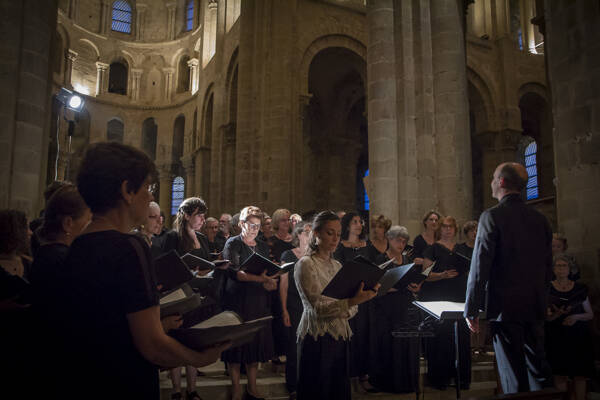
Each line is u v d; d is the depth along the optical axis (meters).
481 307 4.01
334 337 3.79
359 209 27.97
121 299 1.69
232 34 23.97
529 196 26.72
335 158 24.77
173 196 35.00
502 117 23.45
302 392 3.79
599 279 5.90
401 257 5.88
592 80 6.12
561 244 5.93
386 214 9.12
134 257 1.73
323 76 23.08
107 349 1.67
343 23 19.81
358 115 25.53
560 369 5.43
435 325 5.61
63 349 1.66
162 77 35.84
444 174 9.16
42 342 1.69
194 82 33.66
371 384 5.59
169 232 5.57
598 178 5.99
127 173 1.87
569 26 6.45
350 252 5.92
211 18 30.84
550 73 6.73
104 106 34.03
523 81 24.09
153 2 36.84
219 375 6.20
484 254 3.89
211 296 4.81
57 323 1.68
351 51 20.16
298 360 3.89
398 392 5.44
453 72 9.42
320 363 3.76
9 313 1.98
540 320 3.86
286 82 17.67
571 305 5.37
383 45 9.66
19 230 3.41
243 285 5.29
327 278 3.92
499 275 3.90
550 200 12.60
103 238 1.75
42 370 1.67
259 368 6.84
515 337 3.80
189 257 4.70
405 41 9.64
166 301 2.65
